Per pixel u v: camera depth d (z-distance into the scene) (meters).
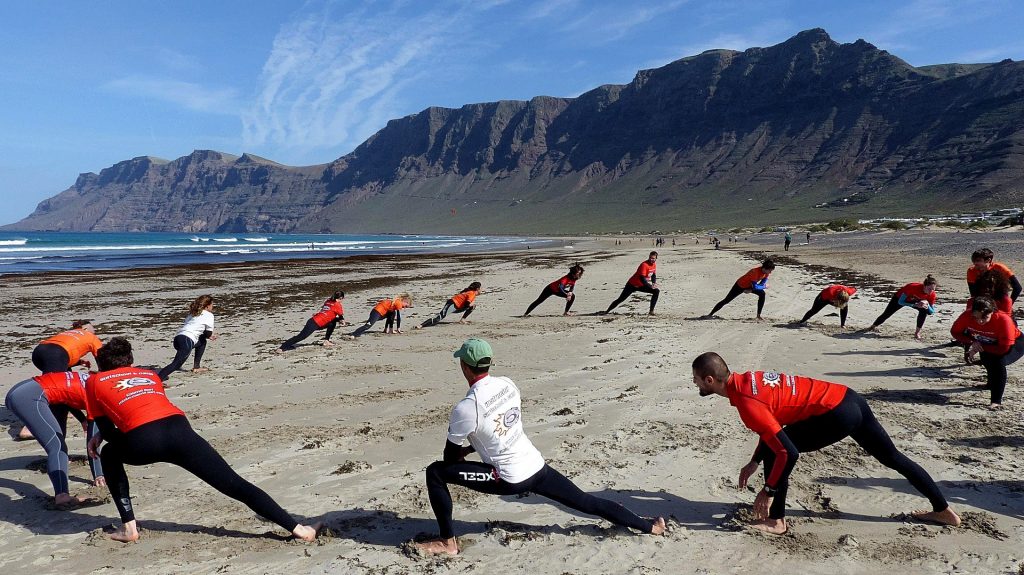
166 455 3.82
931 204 175.50
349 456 5.48
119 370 3.99
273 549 3.88
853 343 9.95
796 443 4.03
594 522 4.18
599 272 30.00
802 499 4.46
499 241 134.12
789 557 3.68
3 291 24.12
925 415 6.16
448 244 109.06
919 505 4.32
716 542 3.87
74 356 6.12
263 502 3.92
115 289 24.88
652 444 5.59
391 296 21.12
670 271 27.33
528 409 6.81
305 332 11.02
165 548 3.91
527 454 3.72
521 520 4.23
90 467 5.19
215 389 8.05
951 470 4.84
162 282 28.09
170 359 10.66
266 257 55.53
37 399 4.81
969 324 6.50
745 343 10.16
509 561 3.68
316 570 3.62
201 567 3.67
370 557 3.75
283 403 7.29
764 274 12.80
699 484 4.74
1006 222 65.38
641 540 3.89
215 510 4.45
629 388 7.57
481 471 3.66
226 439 5.98
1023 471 4.79
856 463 5.06
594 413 6.58
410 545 3.81
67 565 3.72
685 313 14.39
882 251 37.09
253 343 12.12
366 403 7.22
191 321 8.93
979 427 5.77
